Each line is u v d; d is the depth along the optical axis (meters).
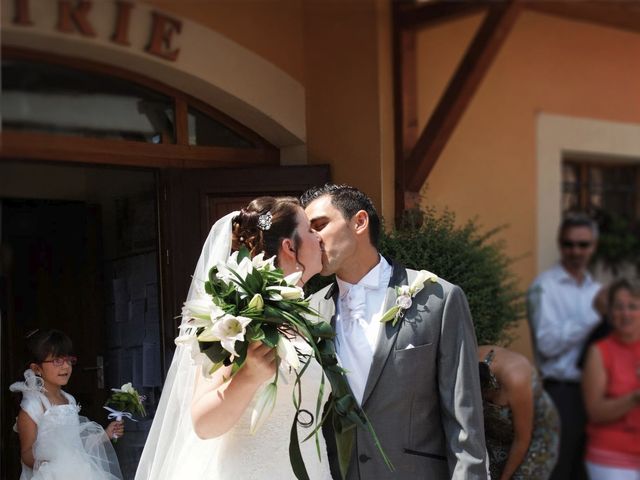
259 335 2.41
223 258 2.82
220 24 3.99
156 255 4.02
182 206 4.00
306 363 2.58
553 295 5.35
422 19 4.13
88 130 3.75
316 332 2.58
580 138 5.73
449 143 4.95
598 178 6.22
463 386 2.74
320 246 2.84
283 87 4.23
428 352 2.79
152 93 3.96
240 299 2.46
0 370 3.97
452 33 4.90
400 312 2.83
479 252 4.04
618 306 4.91
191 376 2.82
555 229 5.58
